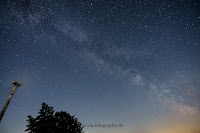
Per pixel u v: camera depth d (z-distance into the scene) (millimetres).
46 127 6480
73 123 7500
